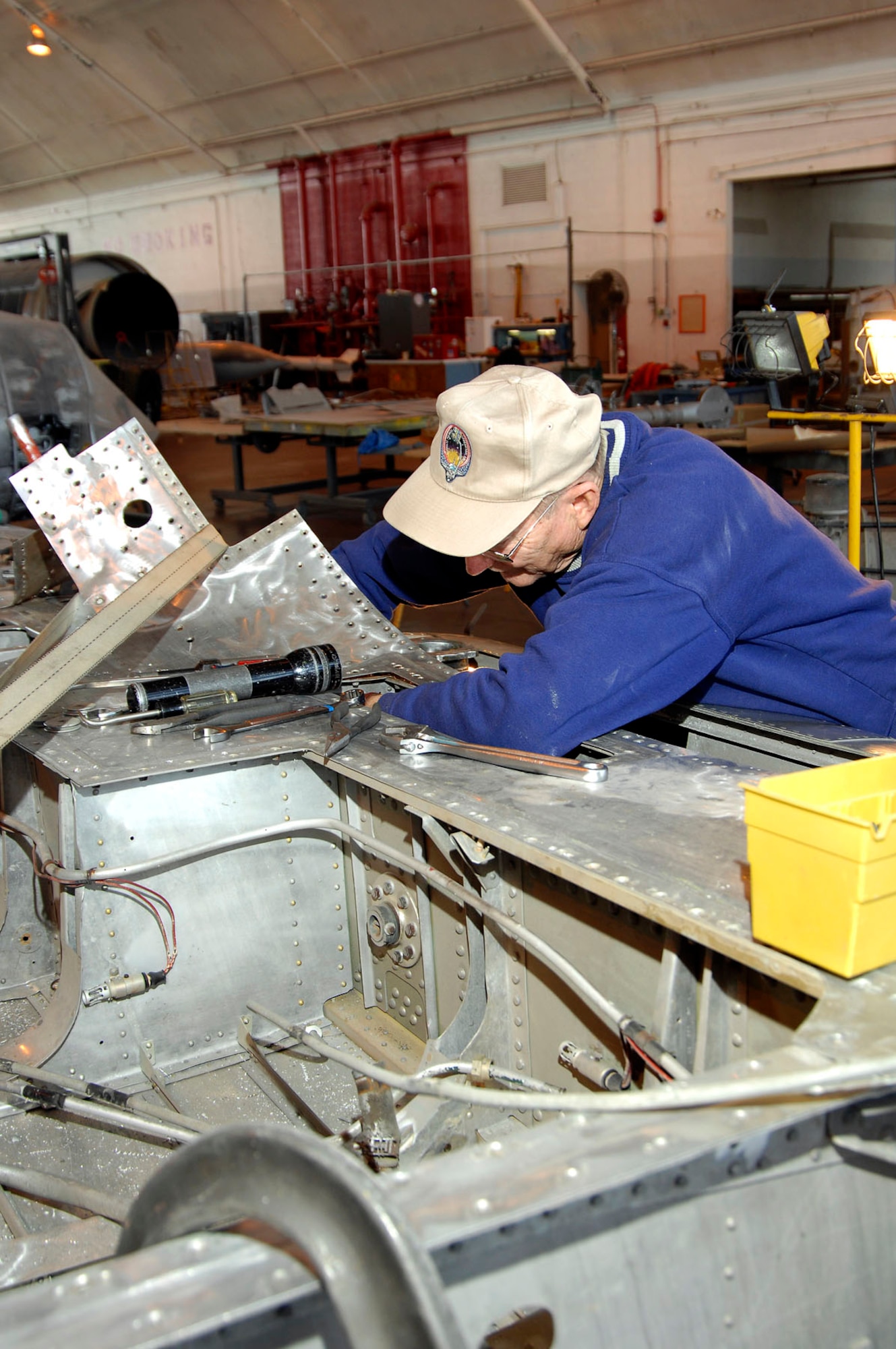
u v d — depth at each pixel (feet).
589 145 47.29
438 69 49.42
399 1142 4.54
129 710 6.08
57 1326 2.35
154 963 5.76
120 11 52.60
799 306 45.78
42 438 17.65
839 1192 3.24
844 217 48.73
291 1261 2.53
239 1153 2.65
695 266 45.65
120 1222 4.69
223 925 5.94
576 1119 2.95
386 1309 2.31
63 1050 5.58
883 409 14.08
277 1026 6.04
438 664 7.37
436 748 5.44
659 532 5.26
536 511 5.43
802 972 3.35
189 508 6.65
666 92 44.50
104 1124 5.55
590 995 4.01
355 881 6.20
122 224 69.26
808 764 5.69
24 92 62.54
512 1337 3.98
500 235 51.42
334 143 56.24
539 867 4.50
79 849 5.50
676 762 5.21
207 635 7.25
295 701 6.39
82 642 5.75
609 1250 2.88
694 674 5.34
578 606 5.28
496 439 5.25
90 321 31.40
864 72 39.40
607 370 44.65
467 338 45.80
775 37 40.34
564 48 44.42
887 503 16.83
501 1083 5.08
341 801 6.23
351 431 26.12
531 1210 2.55
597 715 5.21
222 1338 2.50
